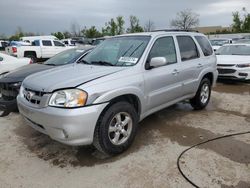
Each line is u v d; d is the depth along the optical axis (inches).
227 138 165.2
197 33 222.8
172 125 189.8
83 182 120.0
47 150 151.7
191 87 202.4
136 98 151.9
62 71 153.8
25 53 701.9
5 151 150.8
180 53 191.0
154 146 154.4
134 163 135.1
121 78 141.7
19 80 207.5
